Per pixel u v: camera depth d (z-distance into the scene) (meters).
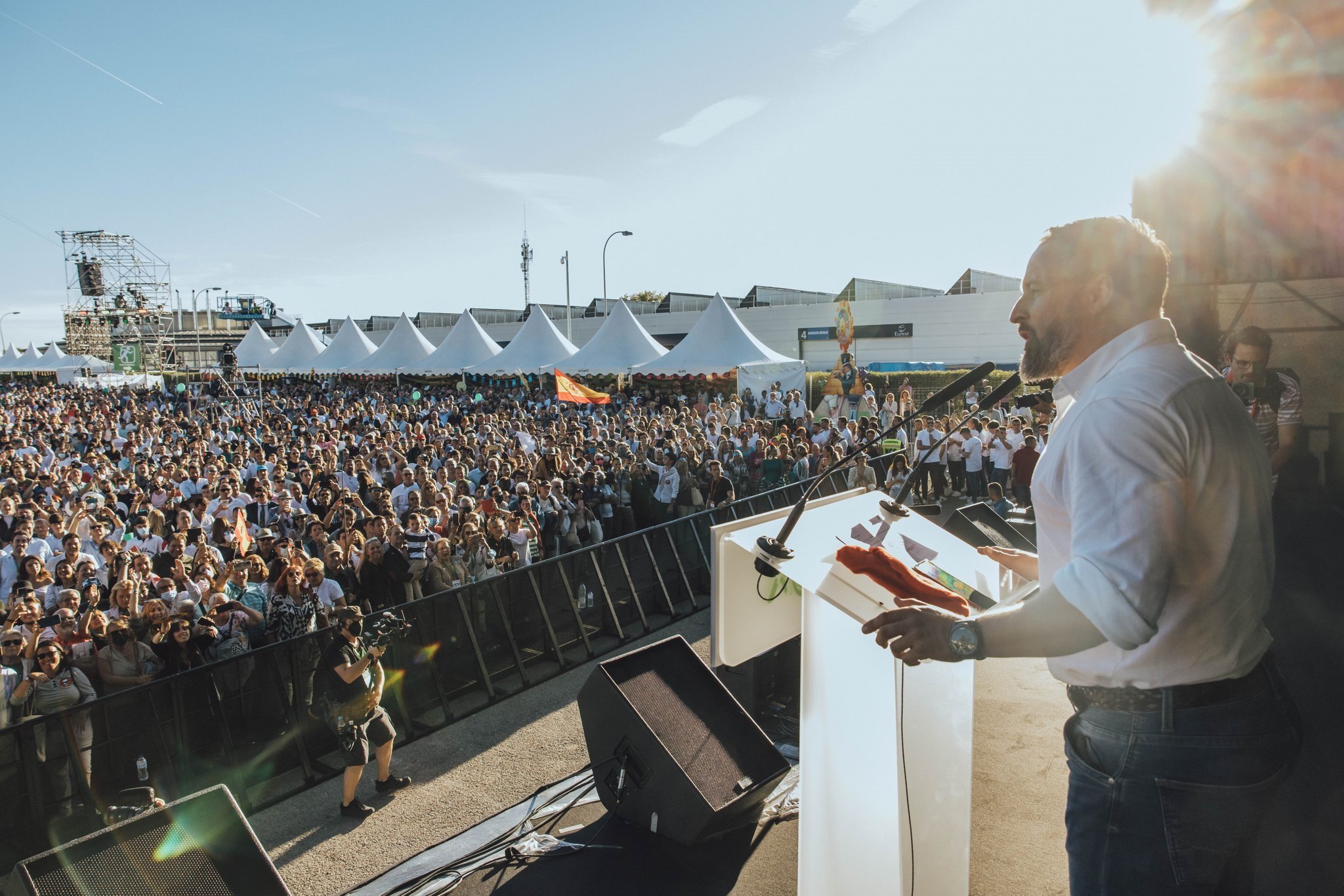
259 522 10.99
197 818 2.58
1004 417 15.18
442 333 61.66
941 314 37.97
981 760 3.17
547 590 7.97
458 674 7.13
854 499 2.64
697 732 4.09
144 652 6.00
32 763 4.99
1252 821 1.17
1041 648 1.10
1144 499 1.05
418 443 17.11
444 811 5.25
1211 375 1.17
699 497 12.70
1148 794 1.20
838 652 2.25
